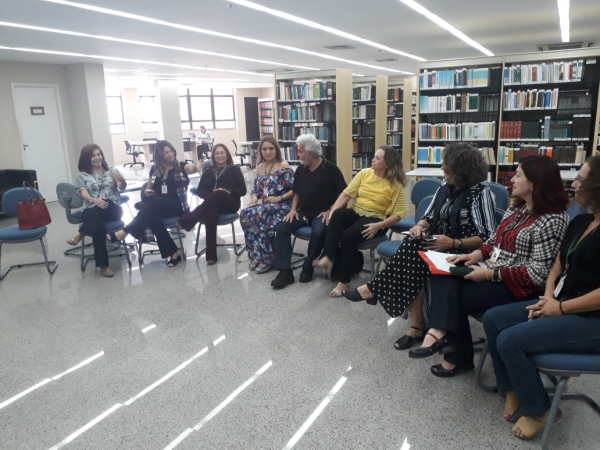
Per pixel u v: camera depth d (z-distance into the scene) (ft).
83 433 6.79
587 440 6.33
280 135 23.09
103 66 32.27
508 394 6.68
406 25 22.30
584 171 5.80
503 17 20.81
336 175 12.73
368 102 25.20
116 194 14.80
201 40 24.36
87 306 11.37
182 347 9.21
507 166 20.06
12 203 13.98
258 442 6.49
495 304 7.13
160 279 13.16
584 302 5.65
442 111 19.97
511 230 7.11
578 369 5.64
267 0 16.63
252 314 10.62
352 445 6.38
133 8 16.99
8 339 9.73
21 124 28.09
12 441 6.66
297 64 37.60
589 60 17.83
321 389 7.70
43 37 21.49
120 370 8.45
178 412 7.22
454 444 6.32
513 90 19.35
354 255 11.07
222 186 14.79
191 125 57.88
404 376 8.02
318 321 10.18
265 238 13.28
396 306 8.42
